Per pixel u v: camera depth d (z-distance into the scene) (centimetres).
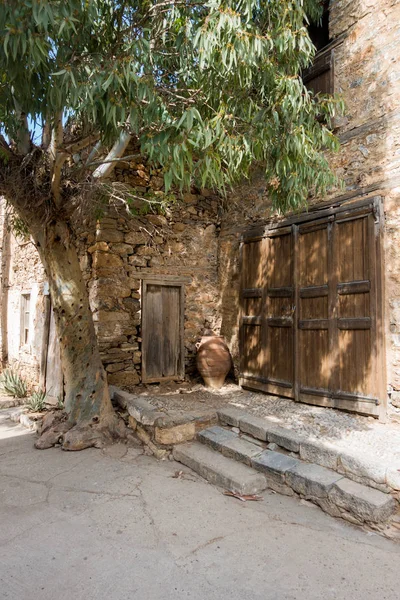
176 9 337
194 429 409
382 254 394
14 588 202
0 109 288
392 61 399
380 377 389
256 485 315
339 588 205
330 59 460
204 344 586
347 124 439
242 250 591
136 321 559
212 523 269
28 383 752
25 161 393
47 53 232
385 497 266
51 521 268
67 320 442
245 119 346
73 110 288
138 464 370
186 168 334
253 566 222
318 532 261
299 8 329
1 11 211
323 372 453
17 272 872
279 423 392
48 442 412
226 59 299
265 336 538
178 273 605
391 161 395
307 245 481
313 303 470
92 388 437
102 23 312
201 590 202
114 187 485
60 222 441
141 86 263
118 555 231
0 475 343
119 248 547
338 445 325
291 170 361
